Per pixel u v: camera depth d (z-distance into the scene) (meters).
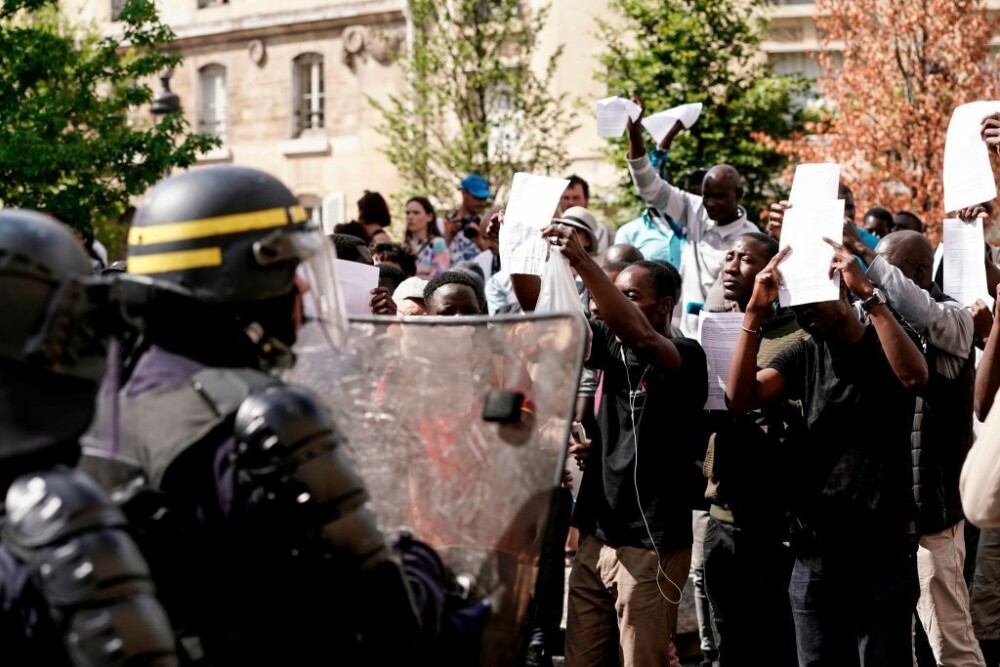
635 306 4.73
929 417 5.15
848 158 19.22
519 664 2.61
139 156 17.58
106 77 17.30
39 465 2.11
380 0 28.55
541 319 2.72
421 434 2.75
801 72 22.69
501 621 2.64
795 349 4.82
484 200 10.62
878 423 4.62
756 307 4.65
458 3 22.86
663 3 20.88
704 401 4.88
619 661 5.00
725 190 7.66
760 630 5.23
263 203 2.45
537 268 5.13
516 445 2.68
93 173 16.48
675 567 4.82
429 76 23.14
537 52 25.23
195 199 2.42
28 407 2.11
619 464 4.80
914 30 19.36
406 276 7.81
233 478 2.28
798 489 4.73
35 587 2.03
